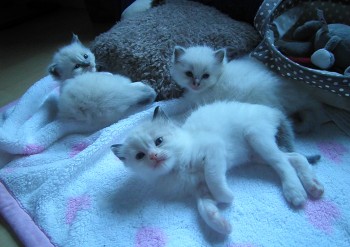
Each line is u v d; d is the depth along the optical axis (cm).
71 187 29
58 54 43
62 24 65
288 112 32
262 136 26
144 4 53
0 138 33
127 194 28
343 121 32
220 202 25
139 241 24
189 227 25
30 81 49
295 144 31
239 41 40
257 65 35
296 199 25
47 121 37
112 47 41
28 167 31
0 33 63
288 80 33
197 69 34
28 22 67
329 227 24
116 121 36
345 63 33
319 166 29
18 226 27
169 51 39
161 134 26
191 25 42
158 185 27
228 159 27
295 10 39
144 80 39
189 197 27
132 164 26
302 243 23
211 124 27
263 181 27
